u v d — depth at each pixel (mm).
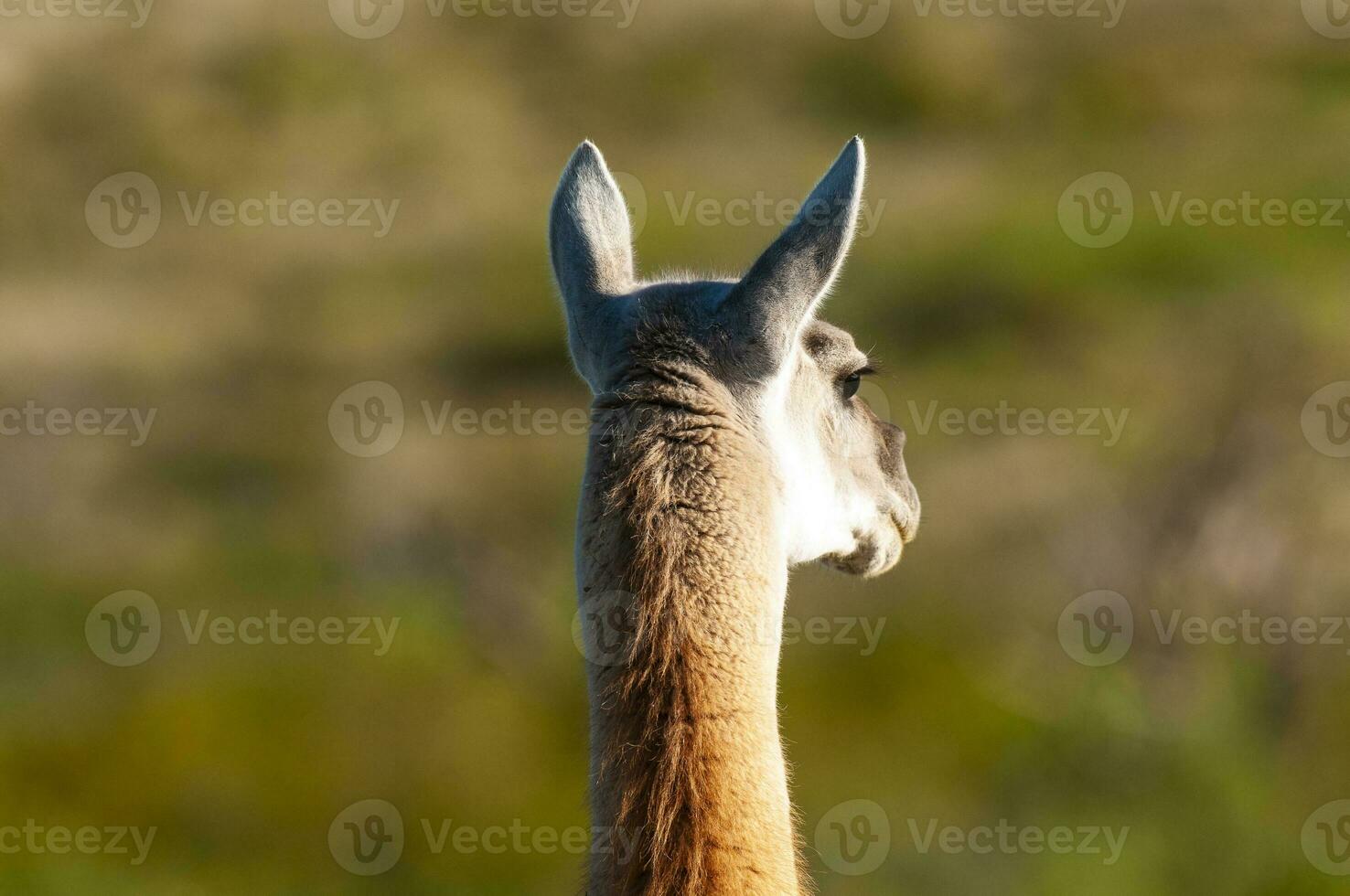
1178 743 46312
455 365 82562
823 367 22422
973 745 46594
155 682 50625
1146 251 82312
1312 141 103938
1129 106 114688
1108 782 45375
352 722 46875
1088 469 63156
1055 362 74438
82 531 67062
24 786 44688
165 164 112000
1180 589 55281
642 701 17812
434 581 60312
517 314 86250
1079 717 47219
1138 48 124312
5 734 47312
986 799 44938
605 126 119312
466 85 123438
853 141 19453
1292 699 49438
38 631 55688
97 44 126562
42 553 64812
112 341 87438
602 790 17797
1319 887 41656
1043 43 129625
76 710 49344
